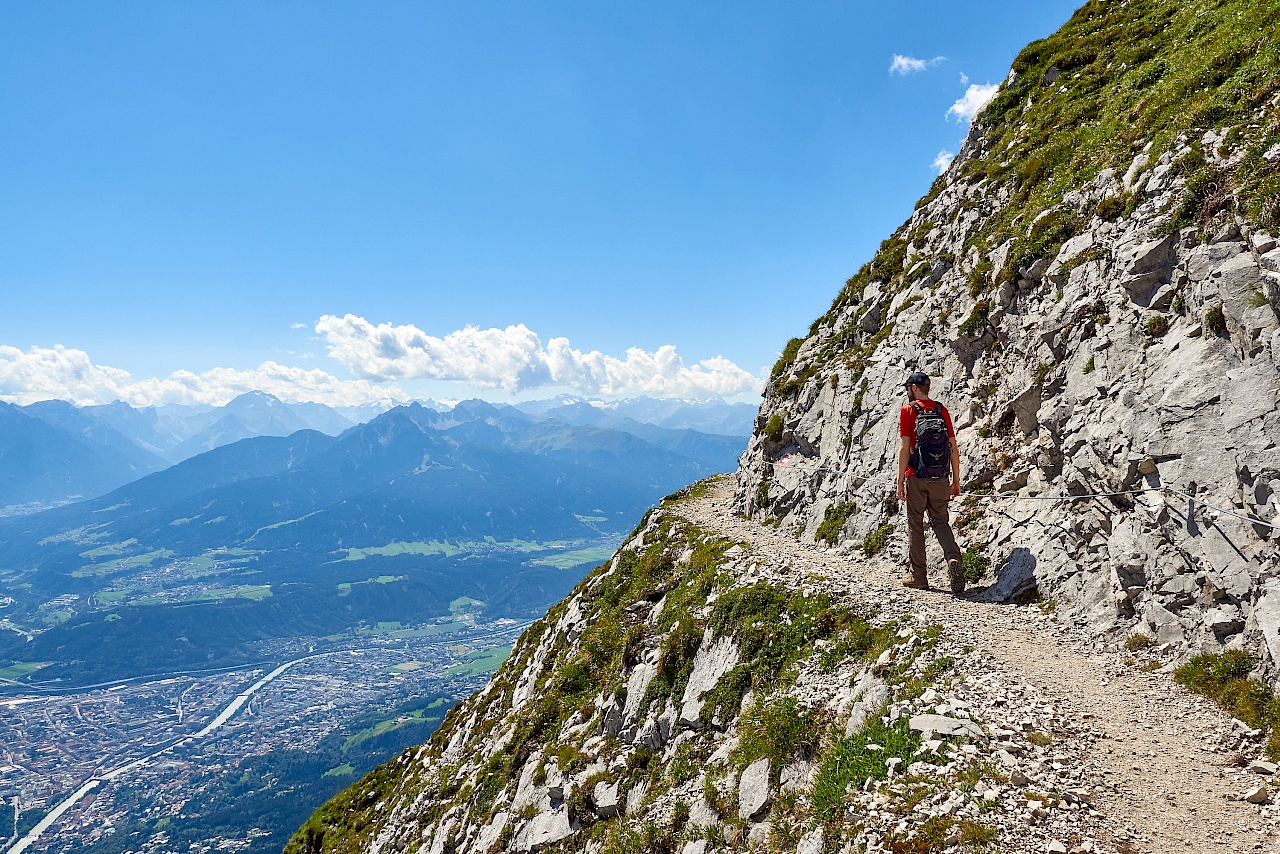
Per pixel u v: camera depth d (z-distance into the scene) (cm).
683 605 2147
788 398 3150
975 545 1695
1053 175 2300
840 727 1195
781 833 1061
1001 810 798
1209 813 767
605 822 1661
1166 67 2341
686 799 1441
